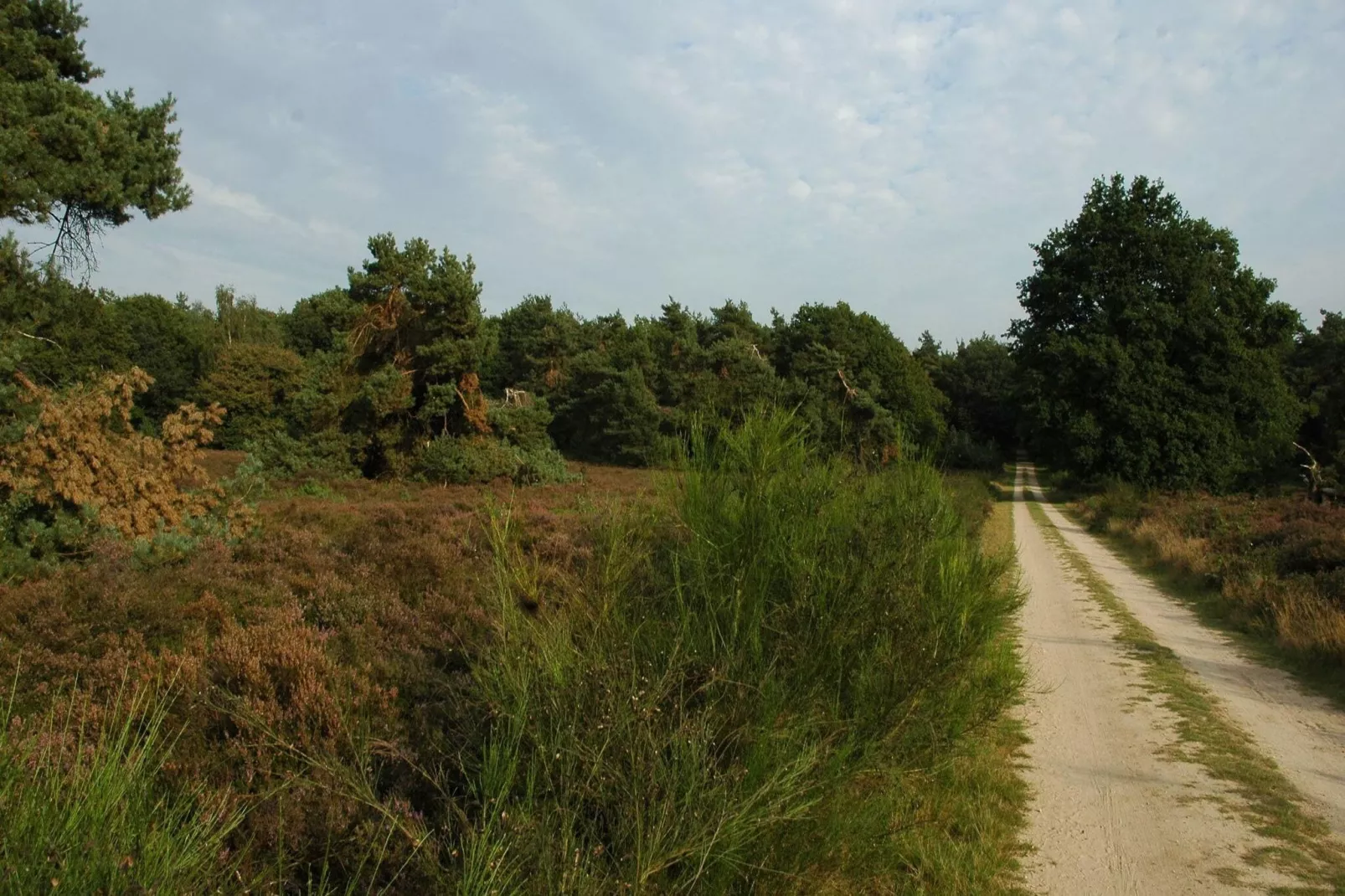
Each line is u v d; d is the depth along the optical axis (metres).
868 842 4.69
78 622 6.63
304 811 4.02
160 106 22.14
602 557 5.48
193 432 12.49
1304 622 11.52
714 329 81.69
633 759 3.91
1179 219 50.53
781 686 4.96
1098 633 12.69
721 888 3.80
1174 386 45.41
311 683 5.21
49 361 29.27
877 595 6.04
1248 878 5.10
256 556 9.70
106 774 3.12
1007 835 5.59
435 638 6.96
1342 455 37.78
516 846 3.44
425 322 33.72
